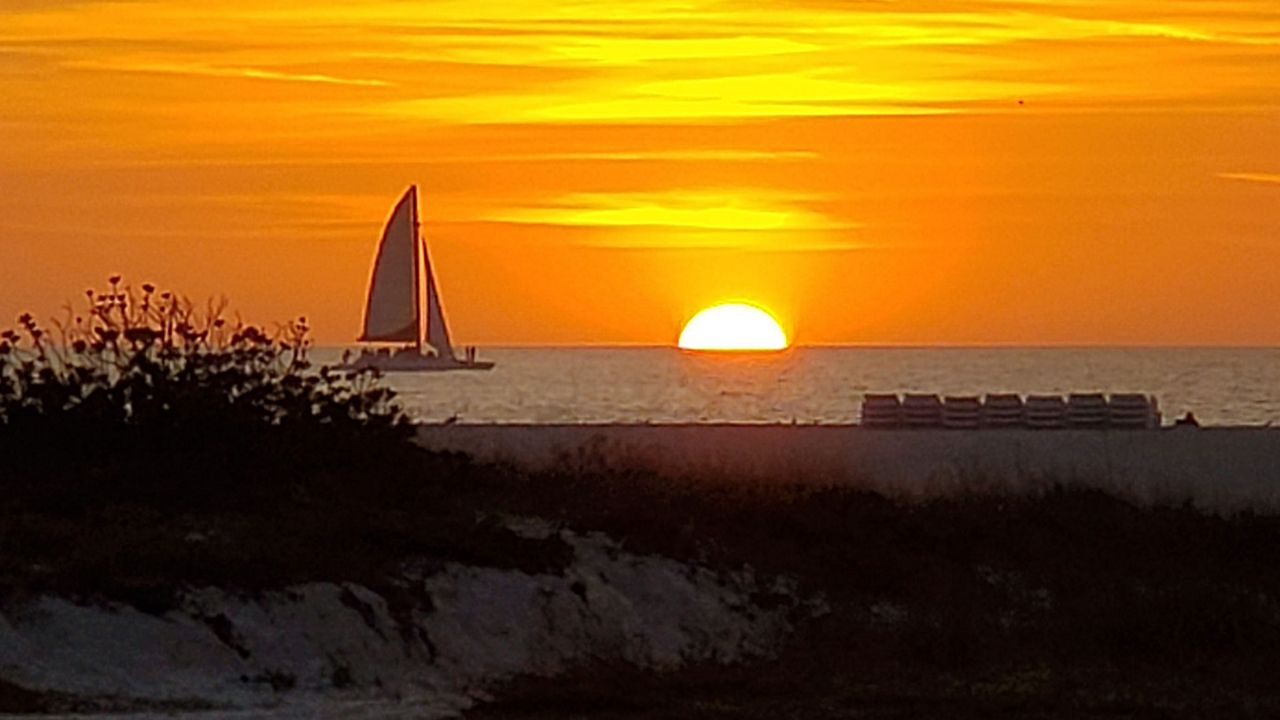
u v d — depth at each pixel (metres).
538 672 35.44
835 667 37.09
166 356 44.25
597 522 42.50
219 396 43.47
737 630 39.31
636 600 39.22
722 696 33.88
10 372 44.03
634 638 37.84
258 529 38.47
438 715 31.12
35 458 41.97
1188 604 41.19
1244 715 33.00
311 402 45.38
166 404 43.00
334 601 35.22
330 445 44.12
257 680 32.69
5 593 32.97
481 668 35.16
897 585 42.59
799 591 41.56
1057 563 44.59
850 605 41.34
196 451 42.50
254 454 42.75
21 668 31.28
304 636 34.19
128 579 34.38
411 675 34.19
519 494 44.50
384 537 38.66
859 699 33.78
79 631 32.59
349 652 34.22
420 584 36.84
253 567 35.69
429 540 38.69
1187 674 37.06
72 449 42.31
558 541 40.12
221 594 34.62
